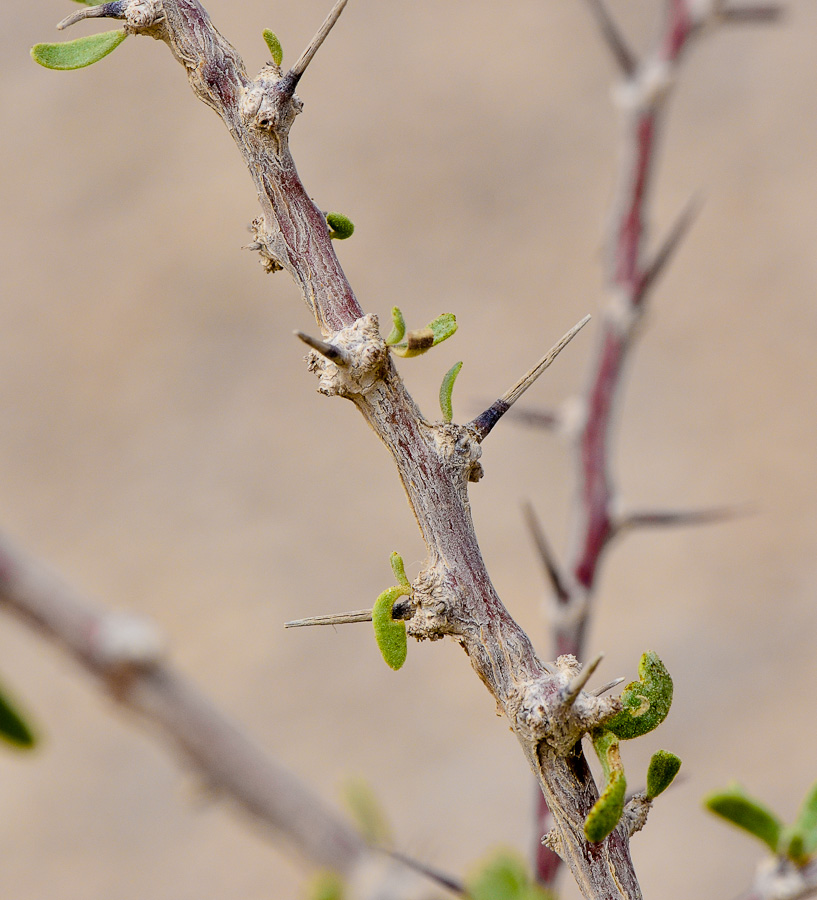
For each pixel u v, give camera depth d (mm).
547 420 477
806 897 371
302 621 362
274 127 358
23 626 321
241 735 322
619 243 477
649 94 470
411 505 358
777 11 467
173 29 360
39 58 360
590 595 437
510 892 332
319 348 354
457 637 356
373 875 322
